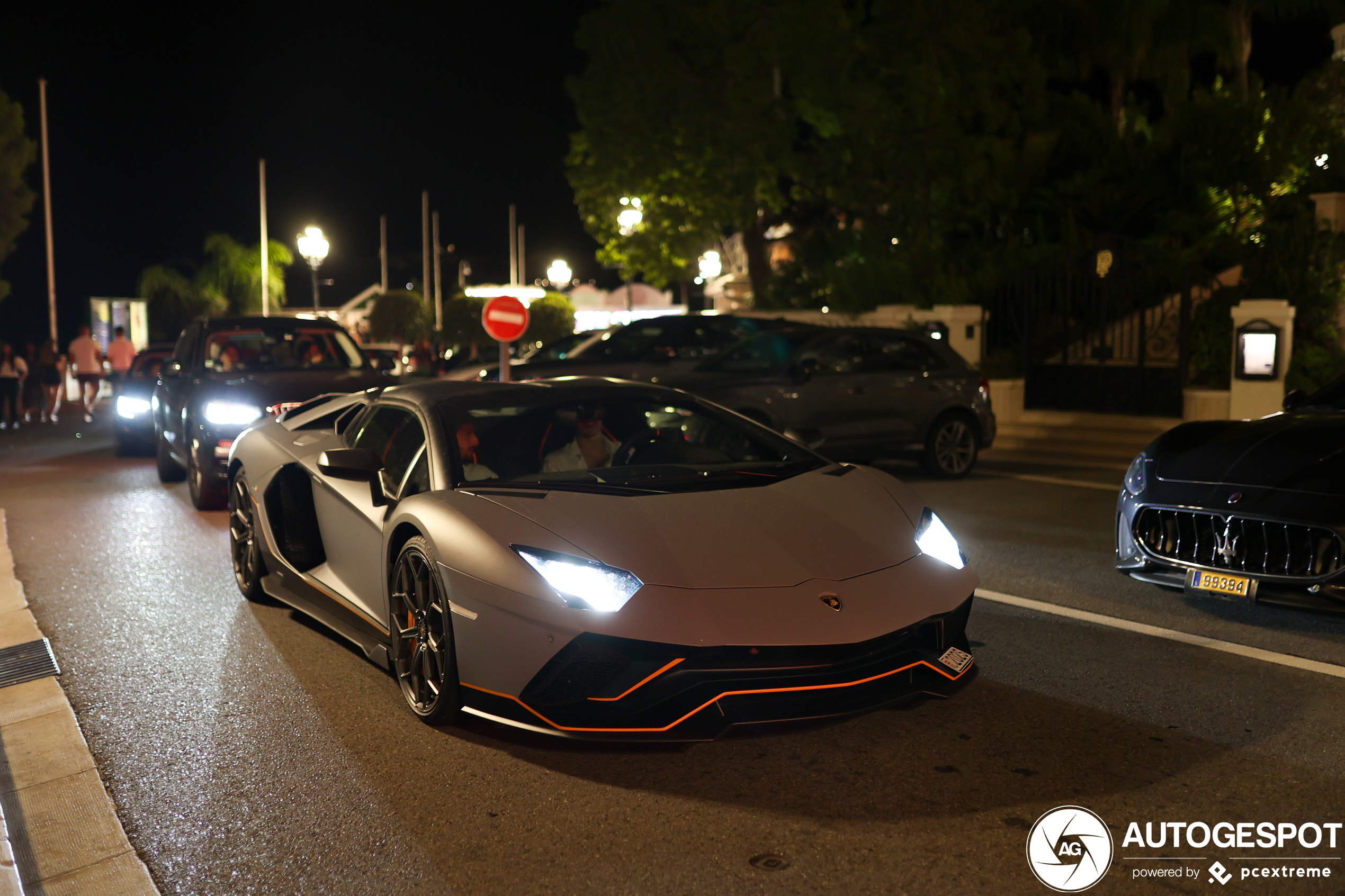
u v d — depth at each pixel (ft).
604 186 81.35
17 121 111.96
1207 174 64.49
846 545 12.80
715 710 11.39
